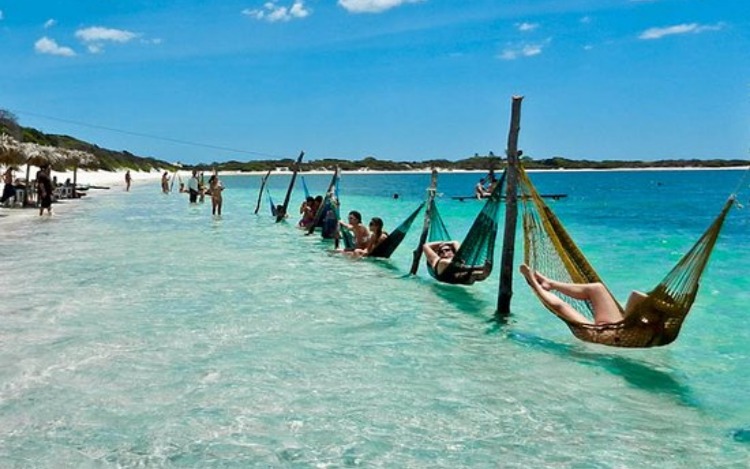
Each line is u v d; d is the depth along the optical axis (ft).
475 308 33.12
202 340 26.27
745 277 41.93
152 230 69.62
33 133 241.35
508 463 16.26
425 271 44.73
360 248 52.13
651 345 24.63
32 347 24.94
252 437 17.48
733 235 65.82
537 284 27.71
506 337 27.71
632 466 16.17
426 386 21.59
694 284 23.13
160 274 41.45
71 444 16.90
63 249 52.95
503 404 20.11
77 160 130.82
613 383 22.15
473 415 19.21
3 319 29.12
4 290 35.63
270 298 34.63
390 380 22.11
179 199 133.08
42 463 15.88
